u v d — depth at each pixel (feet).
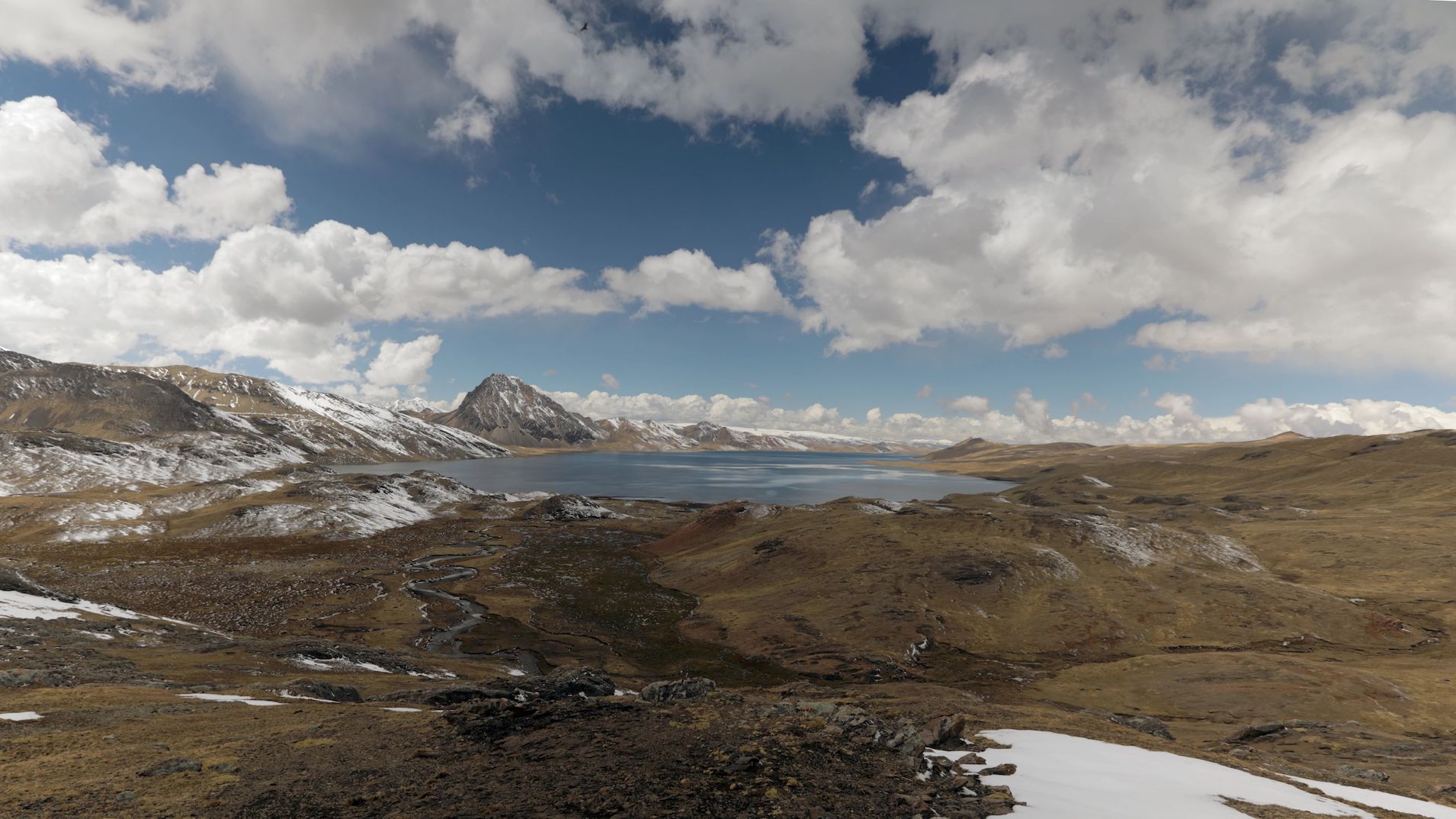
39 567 419.54
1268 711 200.54
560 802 59.16
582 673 136.36
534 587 421.18
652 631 333.01
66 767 74.95
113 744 86.89
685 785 62.34
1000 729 112.78
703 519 612.29
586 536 641.81
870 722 82.79
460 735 82.89
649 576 474.49
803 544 461.78
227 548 535.60
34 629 201.05
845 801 59.06
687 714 88.89
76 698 120.47
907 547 427.33
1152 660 253.44
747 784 62.54
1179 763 92.89
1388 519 568.82
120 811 60.49
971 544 424.87
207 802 62.54
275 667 194.70
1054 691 235.20
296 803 61.93
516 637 311.06
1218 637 312.71
